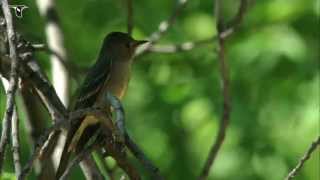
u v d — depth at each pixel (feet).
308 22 50.26
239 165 49.14
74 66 37.76
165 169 51.44
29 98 32.55
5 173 29.81
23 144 45.09
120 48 36.60
